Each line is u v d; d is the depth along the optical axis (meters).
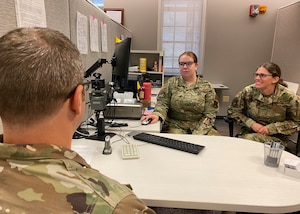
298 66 3.36
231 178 0.97
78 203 0.38
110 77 2.42
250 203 0.81
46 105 0.42
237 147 1.29
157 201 0.82
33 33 0.44
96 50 1.96
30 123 0.42
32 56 0.40
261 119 2.16
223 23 4.09
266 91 2.07
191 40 4.32
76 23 1.55
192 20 4.24
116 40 2.62
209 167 1.05
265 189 0.89
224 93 4.29
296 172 0.98
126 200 0.44
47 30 0.46
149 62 3.66
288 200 0.83
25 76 0.39
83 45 1.68
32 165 0.40
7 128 0.43
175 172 1.00
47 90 0.41
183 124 2.07
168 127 2.06
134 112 1.77
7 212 0.35
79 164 0.46
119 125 1.62
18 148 0.40
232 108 2.28
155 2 4.19
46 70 0.41
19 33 0.43
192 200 0.82
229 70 4.23
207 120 1.96
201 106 2.02
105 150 1.17
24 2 0.98
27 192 0.37
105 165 1.05
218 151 1.23
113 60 1.76
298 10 3.37
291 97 2.03
